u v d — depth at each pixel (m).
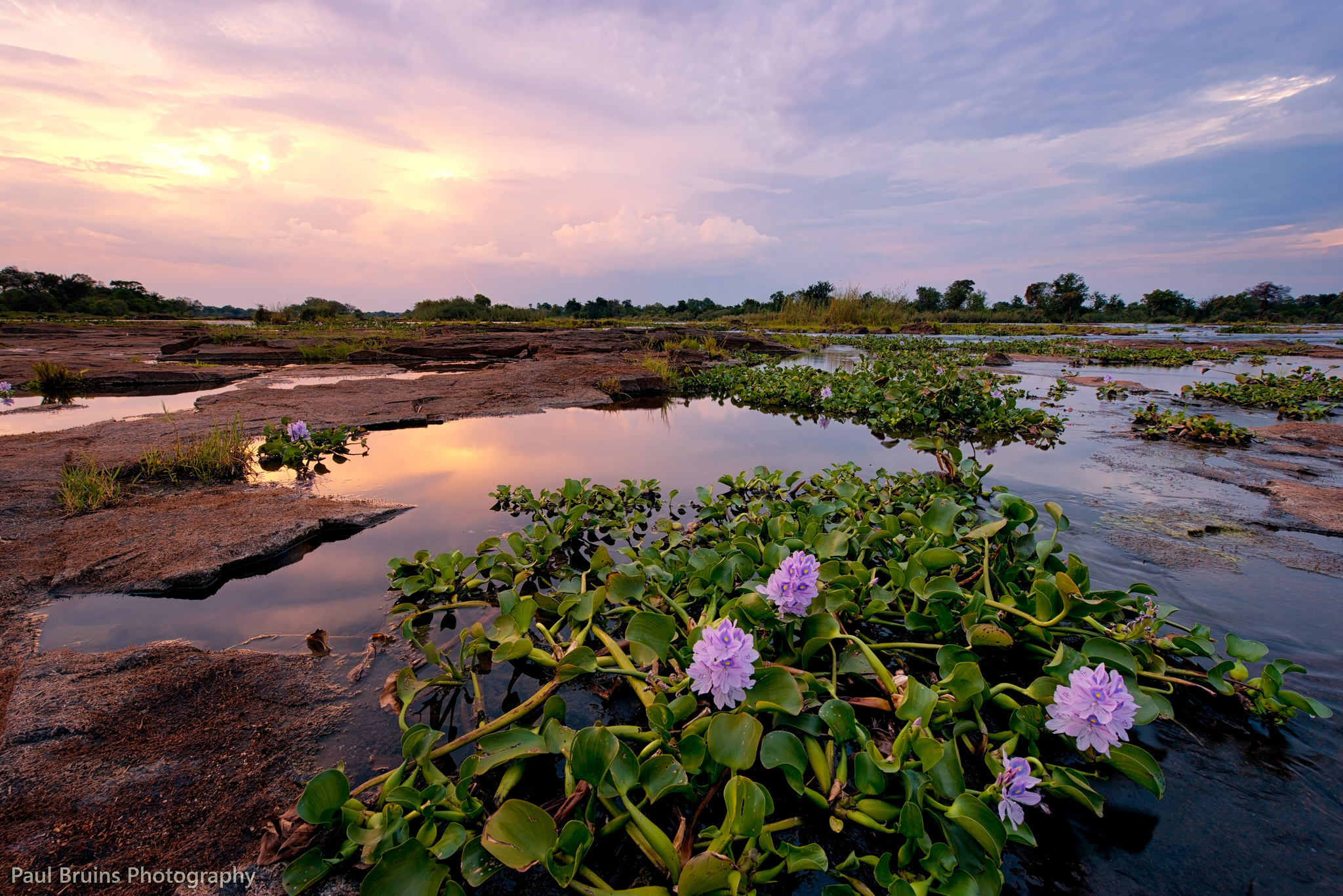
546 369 11.08
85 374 9.66
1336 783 1.75
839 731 1.69
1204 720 2.02
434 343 16.45
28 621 2.50
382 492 4.27
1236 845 1.56
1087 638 2.15
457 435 6.23
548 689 2.02
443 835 1.47
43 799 1.60
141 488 4.23
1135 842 1.58
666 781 1.58
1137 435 6.39
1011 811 1.45
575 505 3.78
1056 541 3.31
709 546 3.22
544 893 1.41
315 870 1.42
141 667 2.15
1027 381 11.05
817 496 3.98
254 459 5.08
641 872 1.47
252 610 2.64
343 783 1.50
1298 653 2.32
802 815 1.66
